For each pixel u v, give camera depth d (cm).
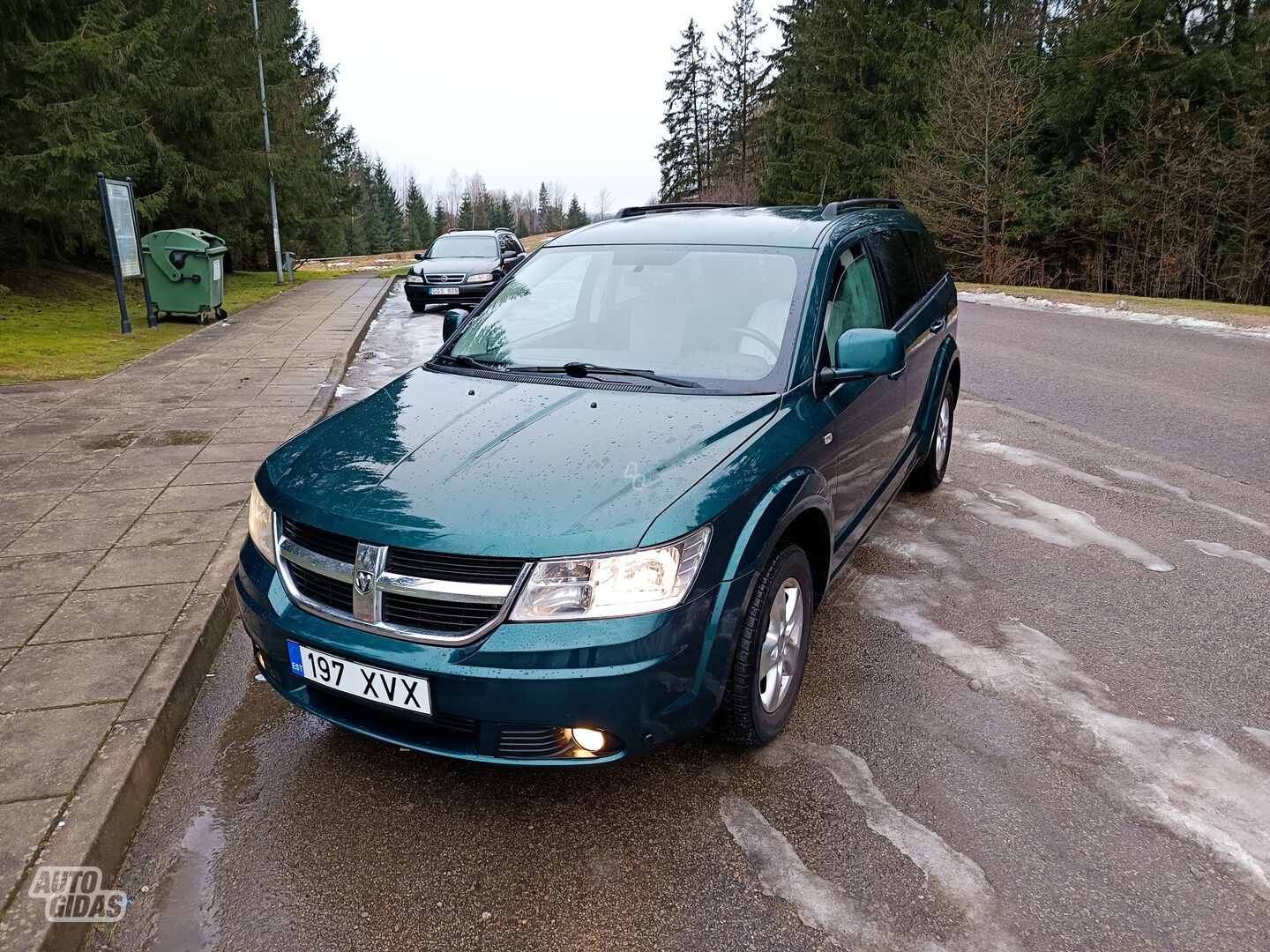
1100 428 709
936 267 540
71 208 1500
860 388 349
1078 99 2767
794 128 4106
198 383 856
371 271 3075
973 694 318
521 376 328
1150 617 378
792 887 227
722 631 242
